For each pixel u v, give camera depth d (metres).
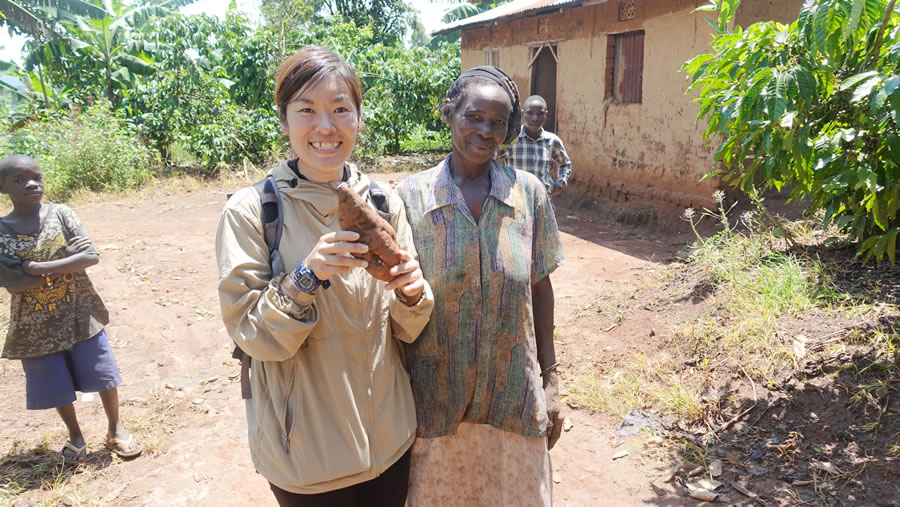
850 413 3.23
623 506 3.00
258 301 1.64
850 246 4.80
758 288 4.50
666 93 7.89
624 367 4.23
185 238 8.38
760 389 3.58
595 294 5.51
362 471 1.77
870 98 3.10
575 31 9.73
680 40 7.55
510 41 11.63
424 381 2.06
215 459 3.56
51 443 3.74
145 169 12.48
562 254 2.20
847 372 3.46
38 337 3.29
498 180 2.05
